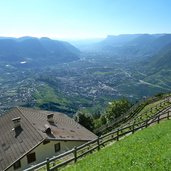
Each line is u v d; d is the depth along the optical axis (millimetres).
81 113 79312
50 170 23516
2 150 40062
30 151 36594
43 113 56375
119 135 32938
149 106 67875
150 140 25797
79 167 23031
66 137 42844
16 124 44344
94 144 36625
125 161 20250
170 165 16812
